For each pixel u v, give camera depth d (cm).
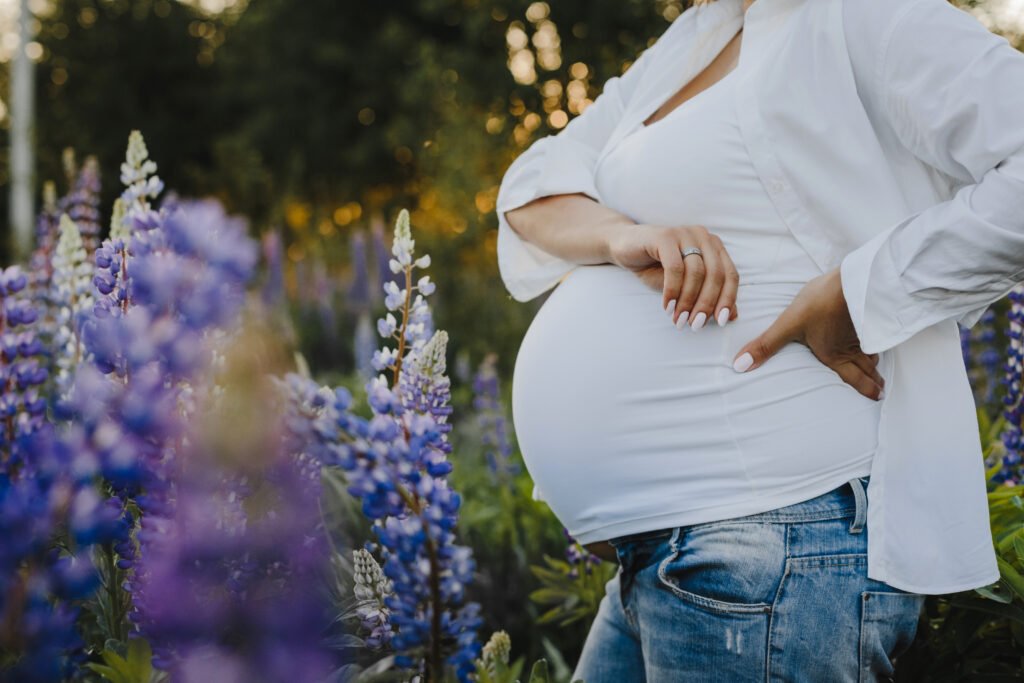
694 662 137
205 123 2425
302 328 811
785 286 144
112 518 100
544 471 160
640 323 150
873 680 139
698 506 139
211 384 103
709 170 147
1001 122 127
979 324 321
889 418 139
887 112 139
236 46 2277
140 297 100
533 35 1470
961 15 133
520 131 1144
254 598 98
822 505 136
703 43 167
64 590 94
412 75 1443
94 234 308
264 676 93
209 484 97
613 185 167
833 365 139
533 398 162
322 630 101
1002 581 158
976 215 126
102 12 2381
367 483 98
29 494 93
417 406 138
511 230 188
